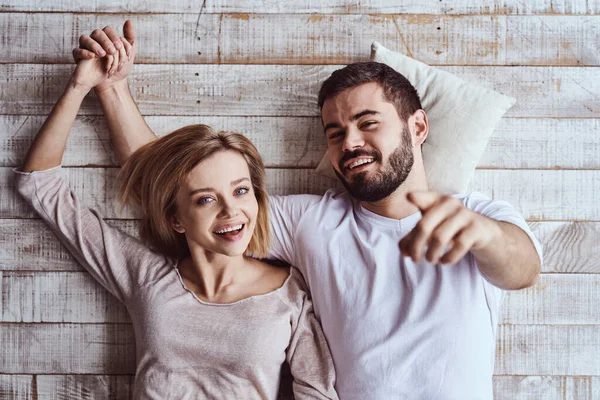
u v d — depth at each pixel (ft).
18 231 4.54
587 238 4.48
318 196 4.33
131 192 4.25
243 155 3.93
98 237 4.21
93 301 4.54
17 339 4.54
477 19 4.52
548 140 4.50
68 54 4.58
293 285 4.14
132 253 4.18
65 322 4.54
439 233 2.14
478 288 3.81
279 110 4.56
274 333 3.88
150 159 3.98
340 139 3.95
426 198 2.23
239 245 3.80
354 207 4.23
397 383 3.73
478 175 4.52
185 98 4.56
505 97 4.25
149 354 3.95
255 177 4.05
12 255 4.55
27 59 4.57
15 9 4.57
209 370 3.92
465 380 3.70
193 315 3.91
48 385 4.52
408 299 3.83
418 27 4.53
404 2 4.53
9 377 4.52
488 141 4.51
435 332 3.74
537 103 4.50
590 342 4.48
